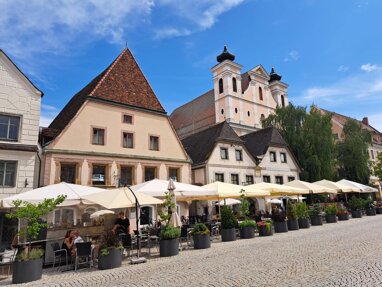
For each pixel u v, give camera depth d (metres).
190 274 8.25
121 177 21.52
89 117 21.00
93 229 13.26
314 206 22.81
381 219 21.94
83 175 19.67
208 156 27.39
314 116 35.38
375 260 8.40
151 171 23.22
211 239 16.11
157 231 14.61
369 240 12.05
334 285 6.30
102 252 10.18
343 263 8.32
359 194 36.72
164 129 24.77
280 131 36.97
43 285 8.18
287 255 10.11
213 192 15.45
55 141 19.11
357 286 6.15
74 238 11.23
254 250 11.62
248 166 30.11
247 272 8.02
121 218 14.16
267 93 53.91
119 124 22.33
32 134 17.70
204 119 54.03
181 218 20.64
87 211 18.34
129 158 21.95
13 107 17.53
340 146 38.72
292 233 16.92
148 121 24.00
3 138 17.00
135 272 9.12
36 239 11.43
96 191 13.16
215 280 7.39
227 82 48.81
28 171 17.00
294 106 37.22
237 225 16.23
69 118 23.67
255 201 29.66
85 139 20.44
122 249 11.35
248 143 36.47
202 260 10.29
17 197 11.37
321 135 34.28
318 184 25.28
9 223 15.92
